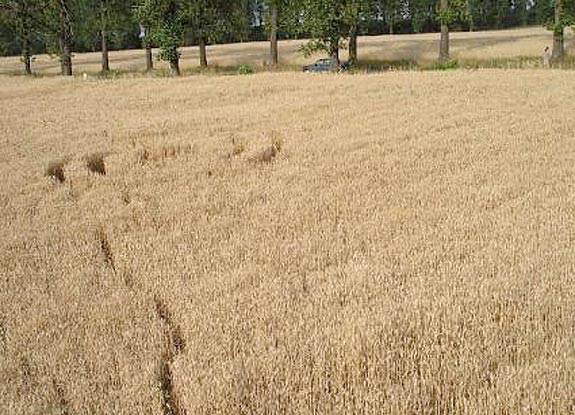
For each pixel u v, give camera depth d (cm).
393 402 362
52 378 414
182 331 479
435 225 731
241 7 3909
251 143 1220
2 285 582
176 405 398
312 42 3419
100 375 412
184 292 541
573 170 944
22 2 4275
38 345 459
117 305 523
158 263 625
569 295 490
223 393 384
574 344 420
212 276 585
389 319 462
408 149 1136
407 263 594
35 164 1094
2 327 496
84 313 507
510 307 473
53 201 875
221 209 830
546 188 852
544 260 569
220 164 1076
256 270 591
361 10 3341
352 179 948
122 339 459
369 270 575
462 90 1861
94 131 1421
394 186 903
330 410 368
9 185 956
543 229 664
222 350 438
